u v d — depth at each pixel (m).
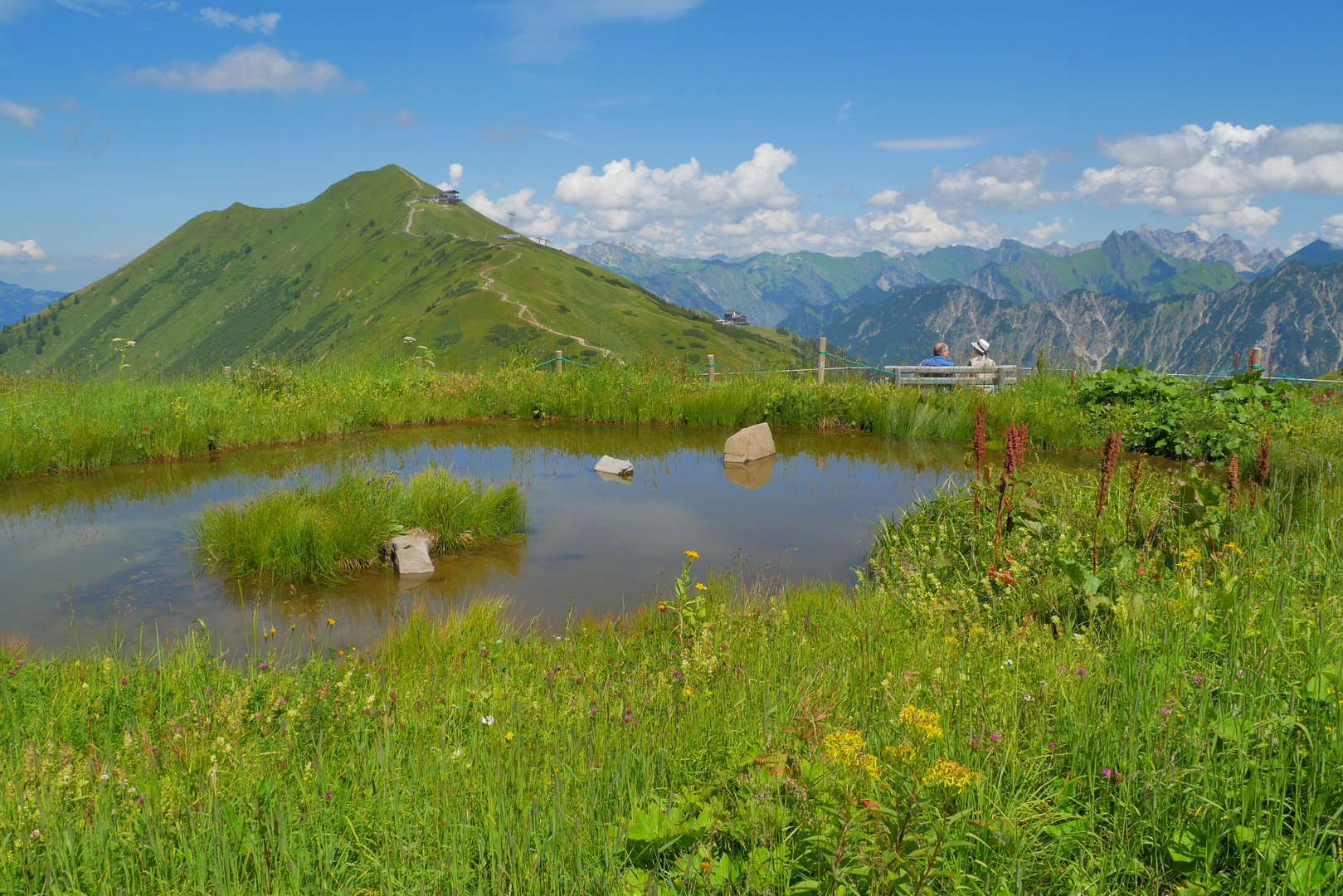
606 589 6.66
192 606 6.23
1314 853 2.22
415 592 6.62
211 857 2.47
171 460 12.15
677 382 18.20
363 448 13.44
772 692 3.73
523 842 2.54
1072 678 3.48
